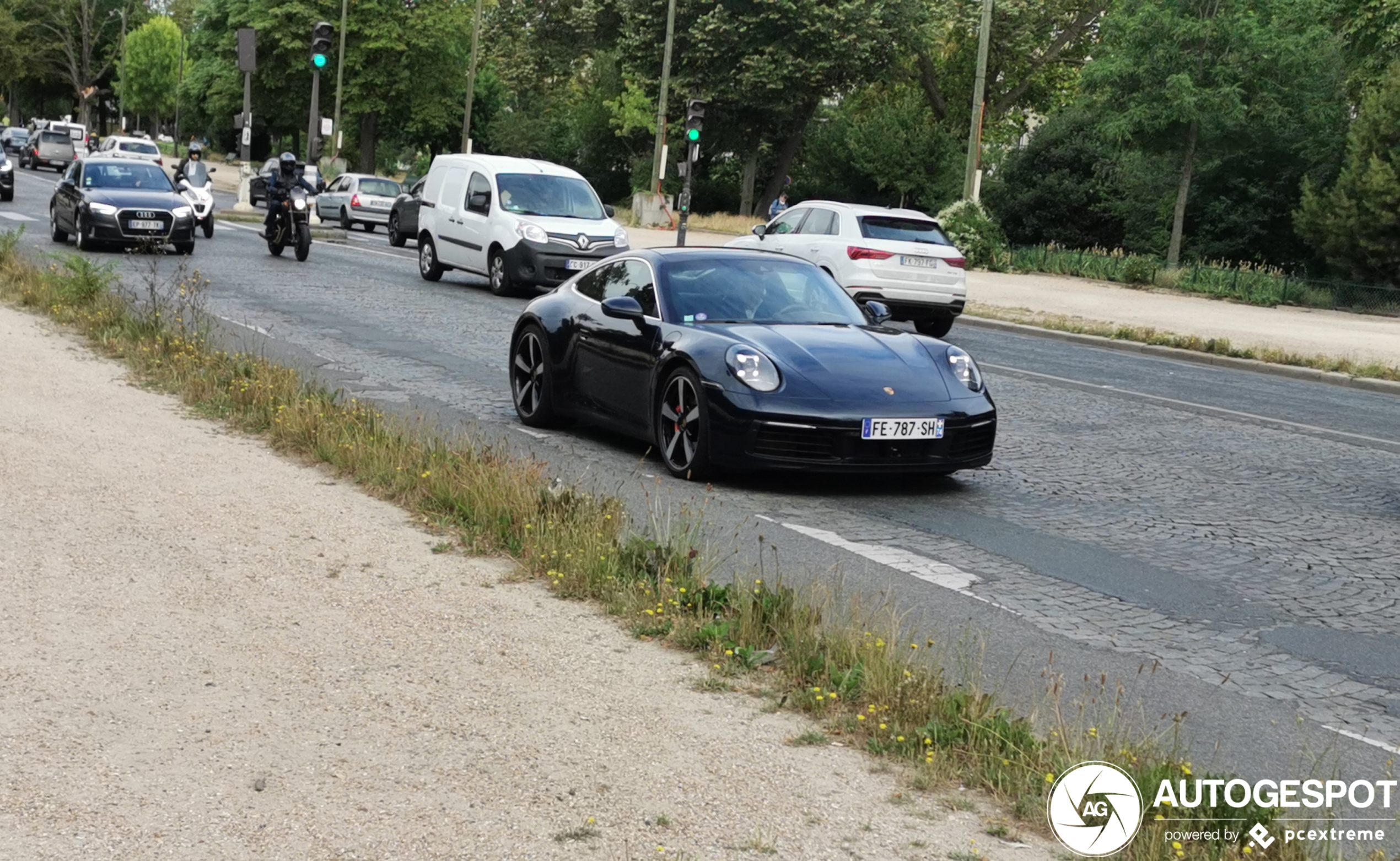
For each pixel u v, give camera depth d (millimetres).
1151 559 7531
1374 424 14000
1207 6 34719
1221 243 39344
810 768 4160
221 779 3885
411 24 68438
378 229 42188
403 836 3580
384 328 16234
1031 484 9508
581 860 3480
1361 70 40188
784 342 9039
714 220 51438
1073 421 12688
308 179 39250
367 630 5301
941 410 8781
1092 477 9922
